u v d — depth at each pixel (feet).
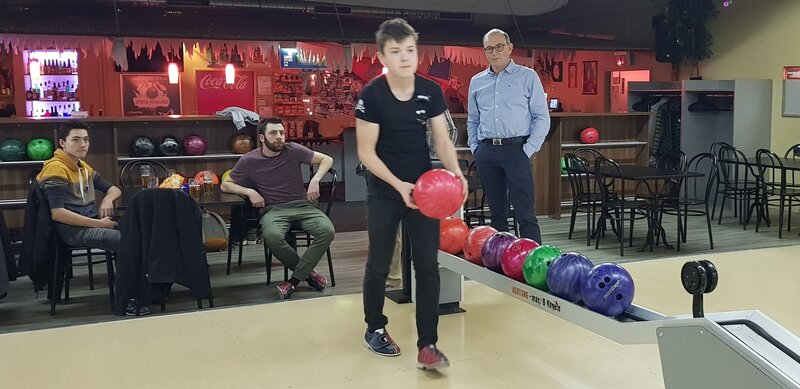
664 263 19.89
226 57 43.29
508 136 17.80
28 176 25.71
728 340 8.72
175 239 17.44
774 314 15.08
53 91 40.37
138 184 26.84
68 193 18.40
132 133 27.20
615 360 12.62
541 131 17.69
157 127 27.48
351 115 46.11
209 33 29.99
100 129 26.76
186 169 27.66
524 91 17.61
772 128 34.06
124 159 26.50
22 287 20.88
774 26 33.76
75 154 18.47
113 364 12.90
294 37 30.58
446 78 42.78
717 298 16.29
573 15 46.11
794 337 8.94
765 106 33.73
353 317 15.48
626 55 41.39
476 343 13.57
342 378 12.04
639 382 11.64
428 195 10.98
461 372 12.17
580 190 26.89
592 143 32.78
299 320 15.30
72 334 14.58
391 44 11.23
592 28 44.68
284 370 12.46
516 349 13.23
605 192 25.95
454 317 15.17
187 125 27.89
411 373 12.21
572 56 40.29
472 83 18.57
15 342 14.15
